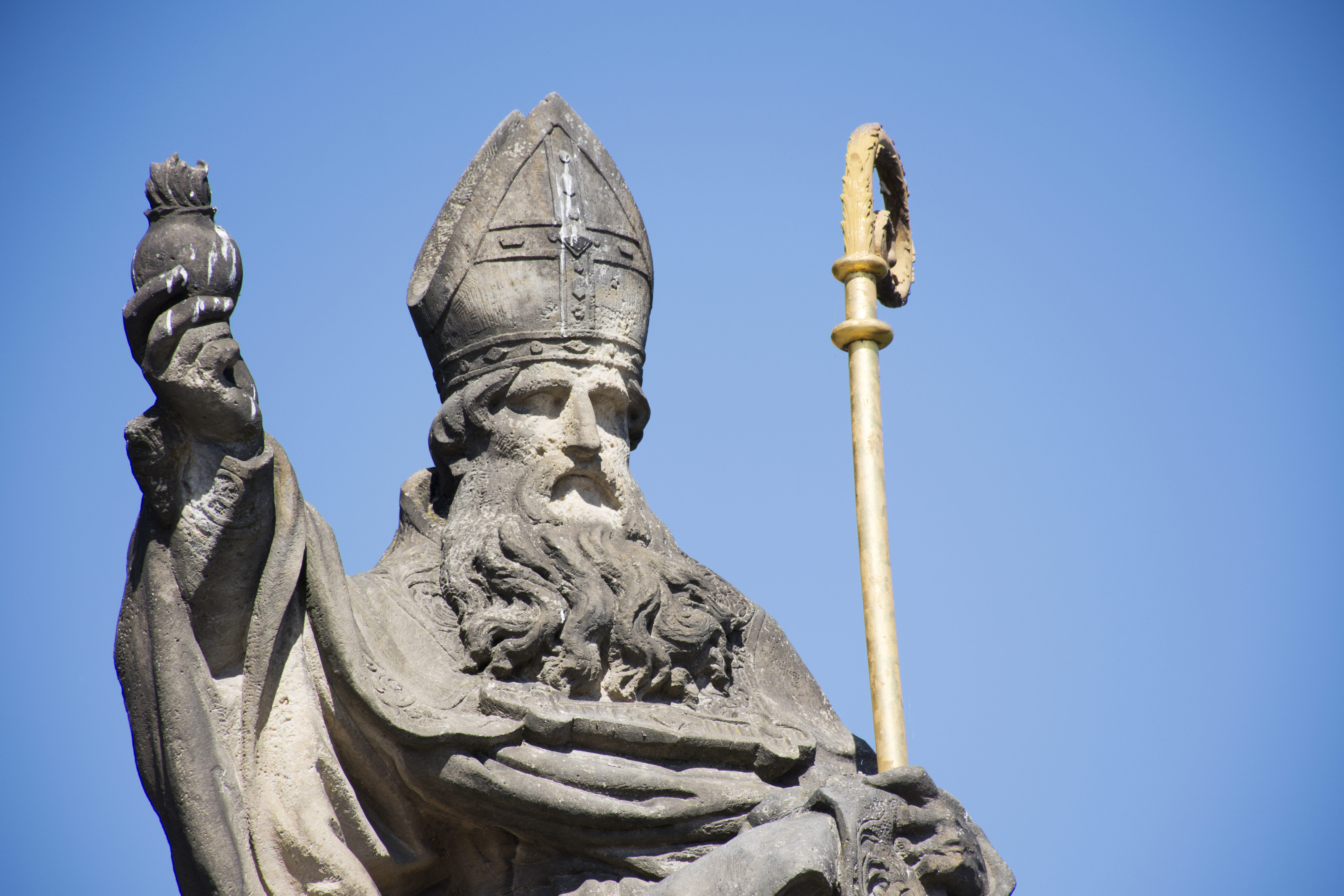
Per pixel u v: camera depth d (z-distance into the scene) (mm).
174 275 21797
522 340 25562
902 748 24625
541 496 25047
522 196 26078
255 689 22578
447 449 26000
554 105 26703
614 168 26797
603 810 23047
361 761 23109
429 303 26188
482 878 23734
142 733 22500
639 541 25531
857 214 27406
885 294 28547
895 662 25031
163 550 22344
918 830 23203
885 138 28359
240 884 22000
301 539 22938
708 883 22141
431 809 23469
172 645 22250
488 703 23406
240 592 22547
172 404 21891
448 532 25250
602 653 24375
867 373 26438
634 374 26219
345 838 22875
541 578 24438
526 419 25516
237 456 22234
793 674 25859
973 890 23609
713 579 25641
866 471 25984
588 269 25938
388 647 23688
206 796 22078
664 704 24406
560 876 23406
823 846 22203
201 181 22547
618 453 25844
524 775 23047
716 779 23797
